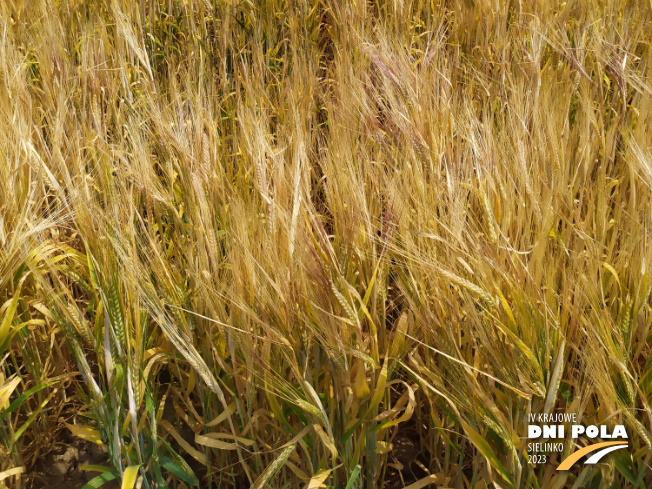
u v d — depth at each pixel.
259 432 2.07
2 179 2.32
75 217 2.13
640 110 2.97
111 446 1.98
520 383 1.67
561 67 4.05
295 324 1.77
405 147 2.34
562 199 2.16
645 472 1.79
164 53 4.49
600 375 1.62
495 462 1.71
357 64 3.66
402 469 2.27
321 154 2.70
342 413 1.92
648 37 4.43
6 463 2.13
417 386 1.99
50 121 3.12
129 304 1.90
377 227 1.93
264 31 4.71
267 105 3.45
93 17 4.59
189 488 2.15
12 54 3.48
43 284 1.89
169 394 2.54
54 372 2.42
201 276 1.88
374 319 1.93
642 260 1.76
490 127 2.37
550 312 1.63
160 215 2.52
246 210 2.05
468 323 1.89
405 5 4.59
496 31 4.29
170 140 2.54
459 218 1.85
